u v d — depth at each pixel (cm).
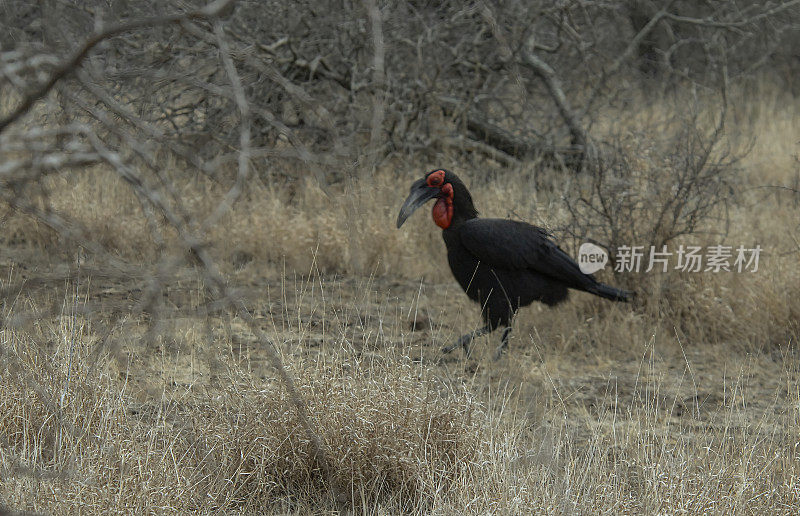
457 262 1973
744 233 2486
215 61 1091
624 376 1870
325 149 2408
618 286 2209
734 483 1209
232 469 1210
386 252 2534
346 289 2322
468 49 2997
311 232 2519
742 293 2164
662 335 2066
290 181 2695
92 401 1246
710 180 2348
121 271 673
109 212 2244
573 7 3052
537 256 1906
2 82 573
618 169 2312
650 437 1493
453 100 3023
